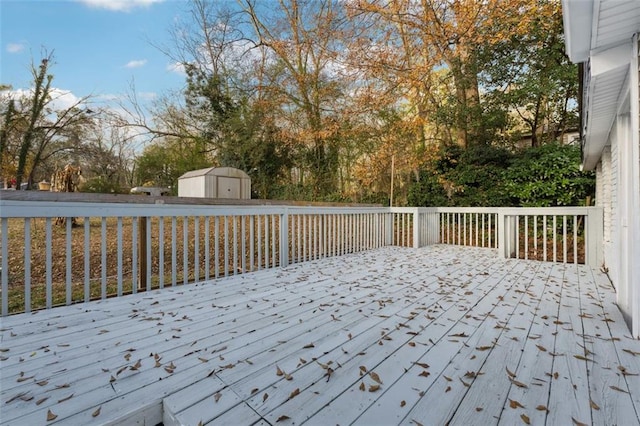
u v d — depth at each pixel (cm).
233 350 195
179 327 232
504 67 839
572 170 693
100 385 156
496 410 141
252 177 1175
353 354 192
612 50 221
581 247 664
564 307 286
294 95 1119
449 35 755
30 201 251
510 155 815
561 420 134
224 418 134
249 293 324
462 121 865
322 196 1133
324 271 433
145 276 336
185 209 350
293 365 178
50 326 231
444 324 243
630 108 231
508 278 399
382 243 702
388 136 952
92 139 1283
